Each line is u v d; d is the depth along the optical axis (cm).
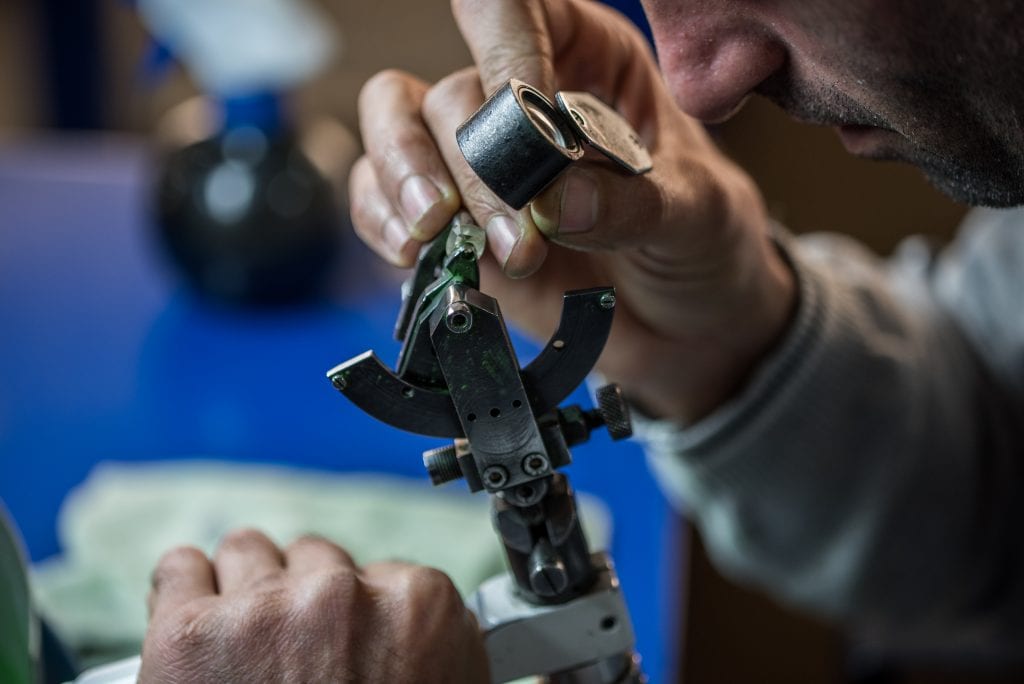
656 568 55
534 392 37
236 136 75
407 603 38
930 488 56
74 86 148
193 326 78
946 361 59
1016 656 67
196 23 72
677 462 55
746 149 84
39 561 56
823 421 53
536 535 38
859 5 34
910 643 69
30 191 99
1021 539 60
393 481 61
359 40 122
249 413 67
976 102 36
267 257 76
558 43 43
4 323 78
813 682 82
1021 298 59
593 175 38
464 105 40
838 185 86
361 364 36
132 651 50
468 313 35
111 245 90
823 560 57
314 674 37
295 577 39
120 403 68
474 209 38
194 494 59
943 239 87
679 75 38
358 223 43
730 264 47
